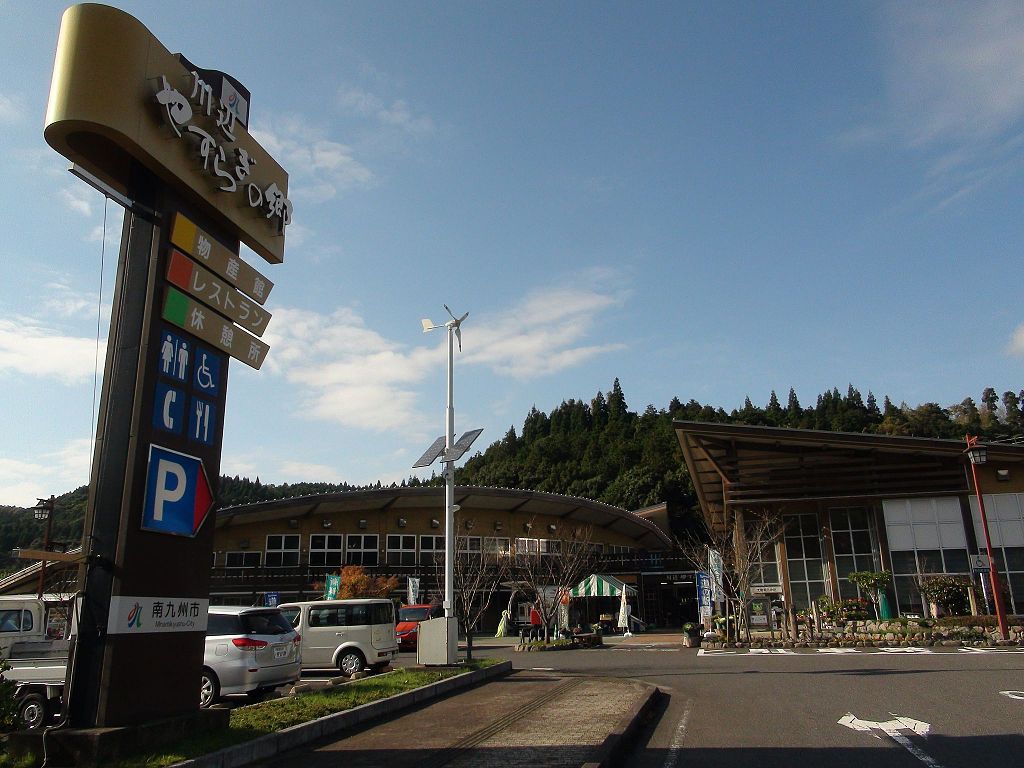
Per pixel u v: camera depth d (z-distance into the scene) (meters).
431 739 8.21
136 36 7.90
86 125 7.42
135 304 8.05
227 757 6.96
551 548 52.03
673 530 70.25
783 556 28.17
